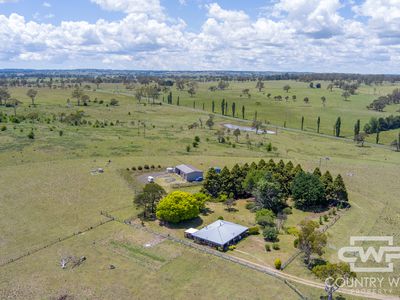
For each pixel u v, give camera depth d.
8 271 55.03
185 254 60.78
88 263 57.50
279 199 80.81
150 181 96.38
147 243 64.25
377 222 75.56
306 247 57.62
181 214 71.81
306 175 85.06
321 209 83.12
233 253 61.75
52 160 108.38
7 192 83.75
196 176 99.69
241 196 89.81
